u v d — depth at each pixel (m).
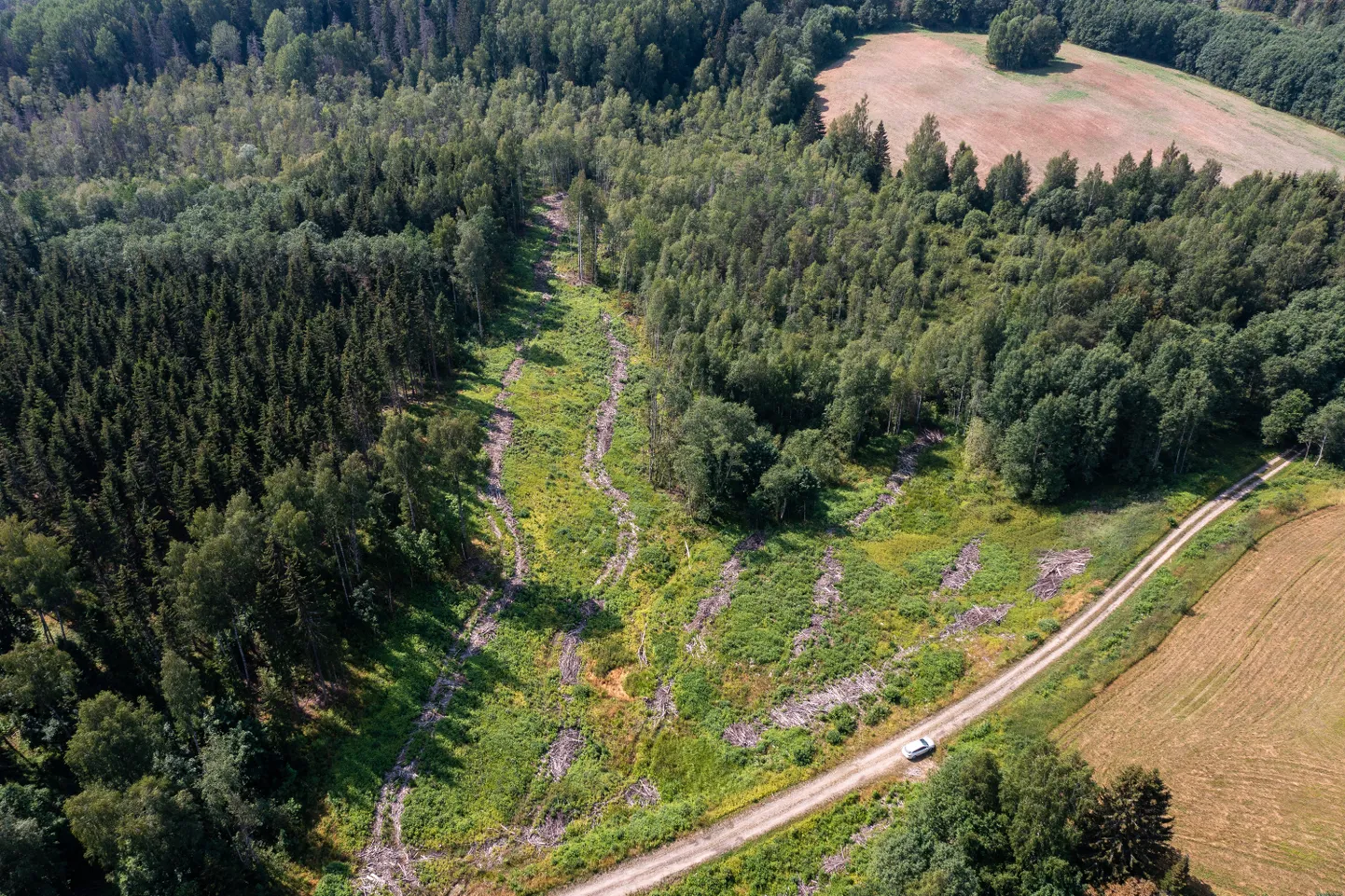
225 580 67.00
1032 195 163.75
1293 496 101.19
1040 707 73.94
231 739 62.88
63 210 144.50
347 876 59.84
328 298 120.06
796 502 101.44
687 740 72.19
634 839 63.12
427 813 64.06
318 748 68.38
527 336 135.75
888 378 117.38
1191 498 101.94
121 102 189.38
